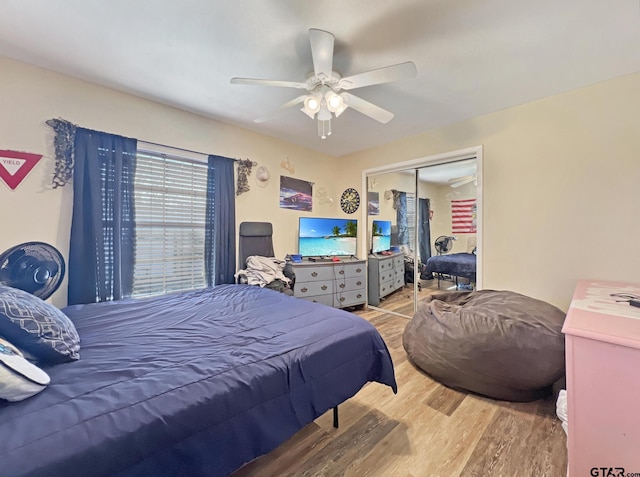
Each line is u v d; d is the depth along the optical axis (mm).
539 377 1705
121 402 855
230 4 1441
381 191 3986
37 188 2066
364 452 1406
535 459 1351
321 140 3715
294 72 2088
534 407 1758
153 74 2133
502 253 2752
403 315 3713
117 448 740
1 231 1945
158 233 2721
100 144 2287
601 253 2244
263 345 1292
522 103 2596
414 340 2281
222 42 1747
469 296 2646
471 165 3059
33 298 1254
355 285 3877
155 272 2707
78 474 675
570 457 995
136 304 2004
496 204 2785
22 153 2004
